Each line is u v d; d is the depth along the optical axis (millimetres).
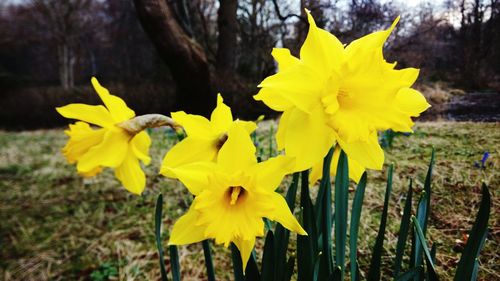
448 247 239
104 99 193
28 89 2184
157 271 424
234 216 162
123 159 195
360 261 288
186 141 164
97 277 434
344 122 138
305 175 179
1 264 485
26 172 874
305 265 179
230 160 154
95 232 538
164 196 615
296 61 150
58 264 476
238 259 195
